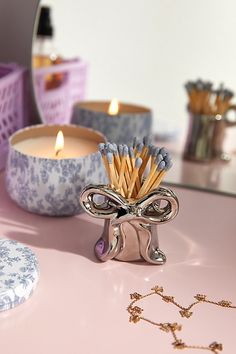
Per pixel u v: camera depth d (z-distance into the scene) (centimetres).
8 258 44
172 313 42
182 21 76
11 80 61
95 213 46
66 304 42
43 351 38
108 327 40
